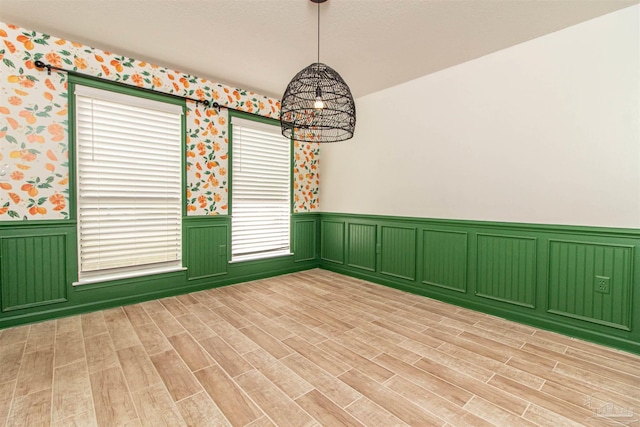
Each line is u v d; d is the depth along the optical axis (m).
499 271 2.86
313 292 3.54
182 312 2.88
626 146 2.20
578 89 2.39
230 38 2.58
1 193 2.44
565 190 2.47
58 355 2.08
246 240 3.97
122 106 2.98
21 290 2.53
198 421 1.49
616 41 2.22
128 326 2.56
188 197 3.42
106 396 1.67
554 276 2.54
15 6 2.16
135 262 3.13
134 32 2.50
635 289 2.19
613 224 2.27
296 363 2.03
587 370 1.96
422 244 3.45
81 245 2.82
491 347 2.26
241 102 3.78
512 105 2.73
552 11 2.20
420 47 2.72
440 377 1.88
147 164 3.15
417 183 3.48
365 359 2.09
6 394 1.66
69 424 1.46
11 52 2.42
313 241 4.70
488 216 2.92
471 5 2.12
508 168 2.78
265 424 1.48
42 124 2.57
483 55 2.89
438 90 3.26
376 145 3.91
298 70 3.22
